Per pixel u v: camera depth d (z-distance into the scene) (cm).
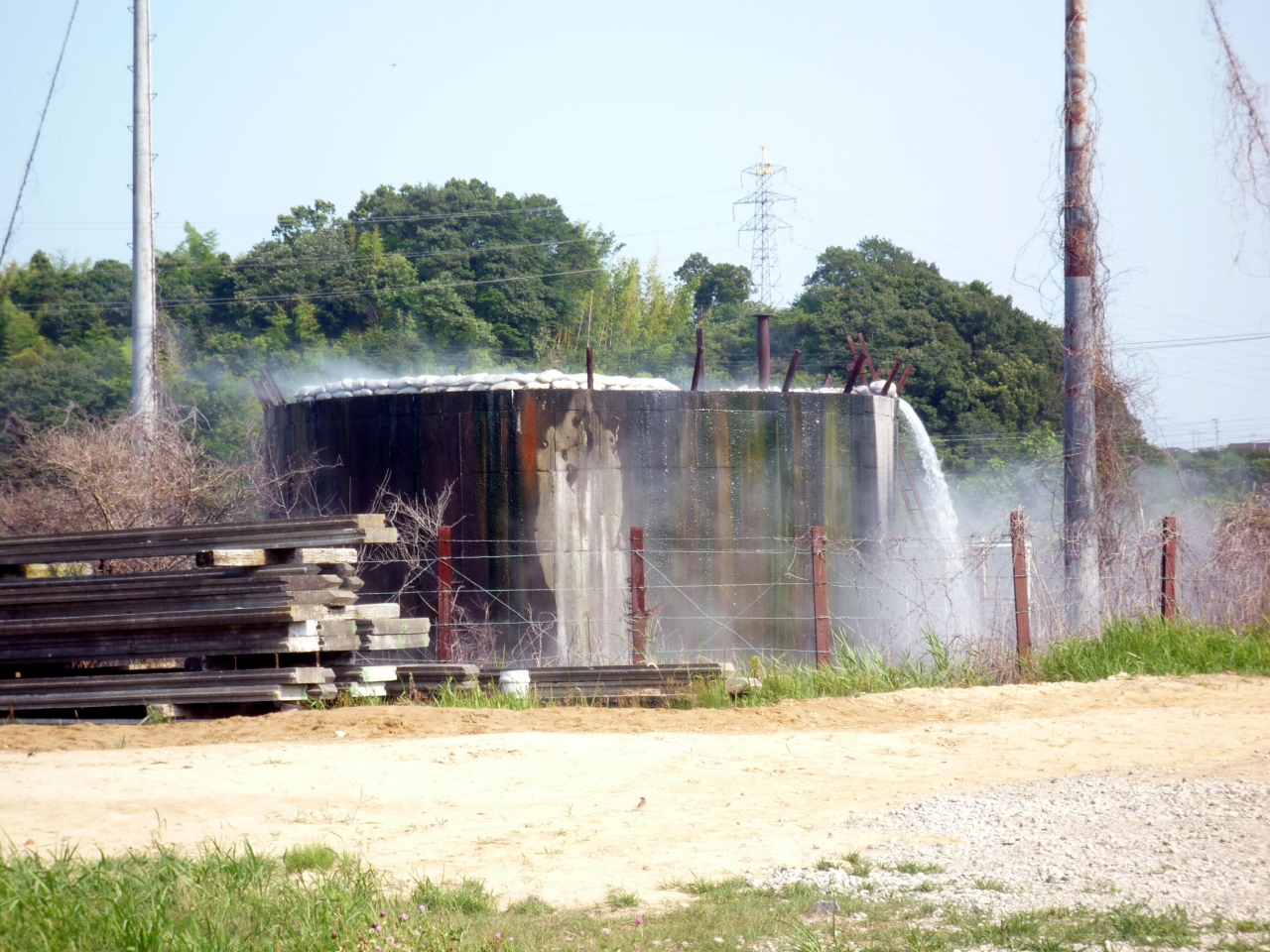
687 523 1777
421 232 7388
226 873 636
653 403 1777
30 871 589
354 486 1823
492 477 1747
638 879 680
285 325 6788
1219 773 909
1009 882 646
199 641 1207
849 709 1214
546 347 6850
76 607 1241
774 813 833
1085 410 1658
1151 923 550
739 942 562
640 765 979
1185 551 1598
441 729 1109
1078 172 1681
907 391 5925
